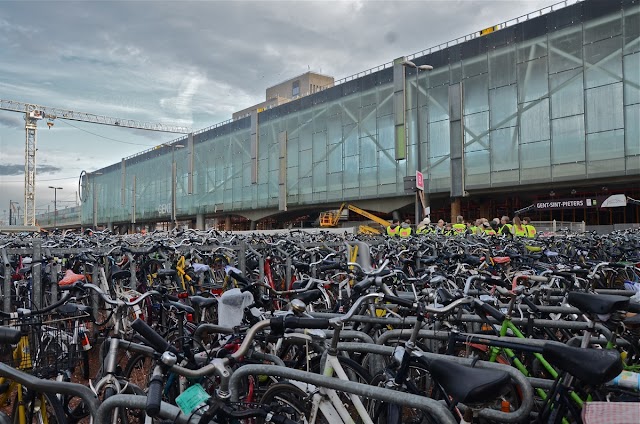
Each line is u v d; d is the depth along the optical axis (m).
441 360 2.12
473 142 30.92
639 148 24.83
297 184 42.28
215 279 6.89
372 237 10.82
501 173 29.64
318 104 40.53
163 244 7.25
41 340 3.17
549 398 2.65
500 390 1.92
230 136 49.72
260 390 3.00
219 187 51.16
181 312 3.70
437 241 9.43
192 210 54.84
